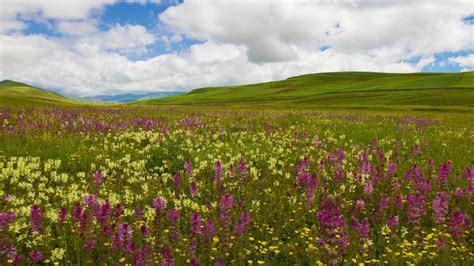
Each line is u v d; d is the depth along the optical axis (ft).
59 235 22.61
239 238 23.08
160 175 38.75
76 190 30.19
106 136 56.54
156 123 70.03
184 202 28.55
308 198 29.17
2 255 18.28
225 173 36.91
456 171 42.06
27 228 22.70
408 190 35.47
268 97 573.33
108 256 20.83
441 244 22.47
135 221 25.46
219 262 18.21
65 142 48.62
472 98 313.94
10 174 32.60
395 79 599.16
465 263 21.39
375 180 35.91
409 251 22.91
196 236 23.75
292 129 77.41
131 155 45.29
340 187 34.32
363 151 50.49
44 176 32.86
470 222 24.61
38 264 20.27
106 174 37.14
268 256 23.04
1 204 26.48
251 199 31.99
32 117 74.33
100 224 22.86
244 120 91.71
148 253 18.94
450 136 74.33
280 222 27.35
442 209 25.95
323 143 60.49
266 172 40.83
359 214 29.35
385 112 178.29
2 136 49.98
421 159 50.55
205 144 53.98
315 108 224.12
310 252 22.18
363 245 22.08
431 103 311.27
